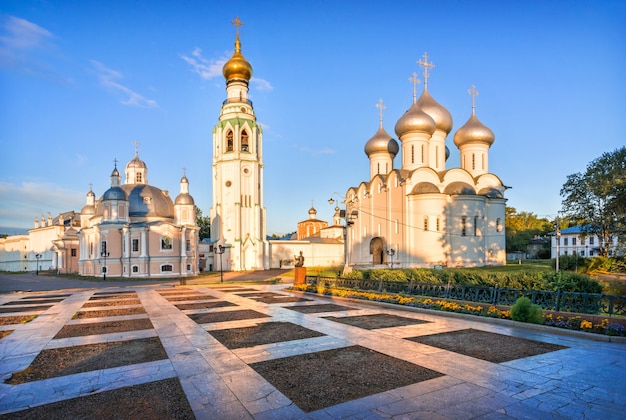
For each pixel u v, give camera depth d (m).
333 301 23.19
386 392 8.31
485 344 12.20
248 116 73.25
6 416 7.44
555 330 13.60
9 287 40.28
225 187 71.31
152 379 9.36
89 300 25.97
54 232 93.88
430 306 18.59
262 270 68.94
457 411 7.38
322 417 7.19
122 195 60.25
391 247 52.41
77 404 7.96
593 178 48.78
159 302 24.05
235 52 74.44
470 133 57.12
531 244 101.69
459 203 49.41
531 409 7.45
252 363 10.48
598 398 7.96
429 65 58.44
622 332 12.45
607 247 50.12
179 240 59.34
